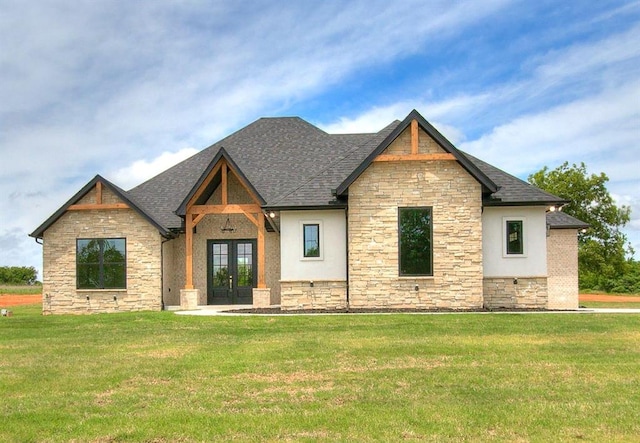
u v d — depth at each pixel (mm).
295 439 6652
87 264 23516
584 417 7438
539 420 7312
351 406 8039
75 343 14172
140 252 23312
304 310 20250
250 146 27766
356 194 20250
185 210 22188
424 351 12133
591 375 9875
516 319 16859
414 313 18516
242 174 21984
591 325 15680
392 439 6621
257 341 13945
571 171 46938
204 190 23406
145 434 6879
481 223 20188
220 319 17938
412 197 20094
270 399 8492
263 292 21953
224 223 24516
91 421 7434
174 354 12336
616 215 46000
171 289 24500
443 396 8531
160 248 23266
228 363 11211
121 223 23422
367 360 11344
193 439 6703
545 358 11352
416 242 20125
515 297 20844
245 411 7855
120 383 9680
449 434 6797
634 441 6578
